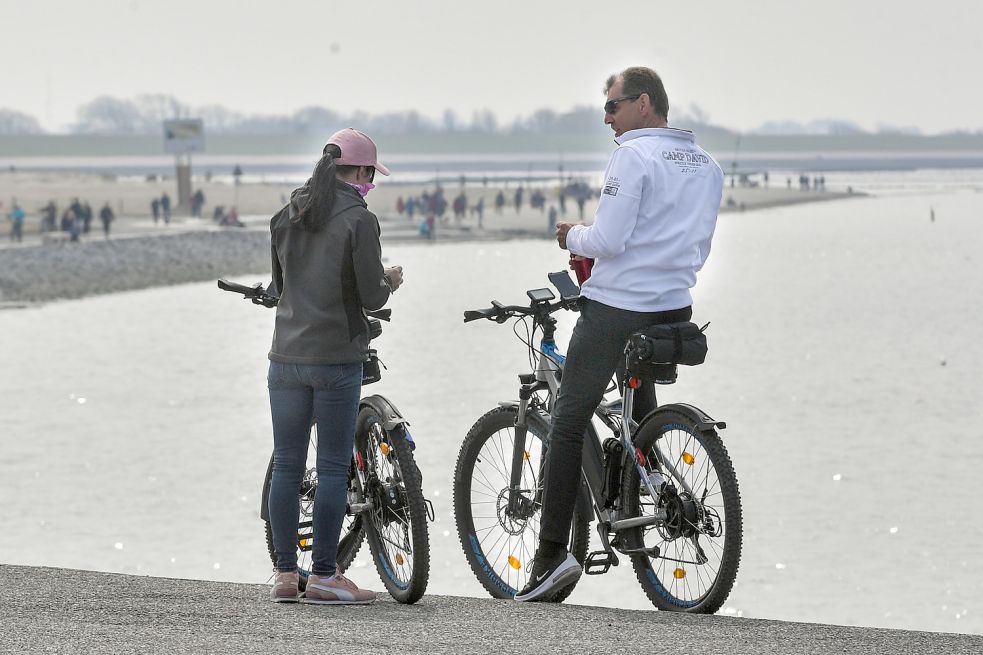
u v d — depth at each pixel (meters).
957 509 54.25
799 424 76.00
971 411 80.31
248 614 17.48
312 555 19.66
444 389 89.56
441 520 53.34
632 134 19.38
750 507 55.03
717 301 166.25
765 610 41.50
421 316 145.38
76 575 20.95
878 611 41.03
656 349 18.77
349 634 15.84
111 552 47.53
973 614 40.78
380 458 20.25
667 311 19.34
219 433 73.75
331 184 18.67
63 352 114.44
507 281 195.00
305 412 19.41
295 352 19.02
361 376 19.50
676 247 19.17
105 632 15.47
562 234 19.75
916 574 45.03
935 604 41.81
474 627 16.56
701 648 15.17
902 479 60.38
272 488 19.61
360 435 20.47
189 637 15.27
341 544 21.12
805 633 16.25
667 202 19.08
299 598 19.75
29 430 74.69
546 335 20.95
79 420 78.38
